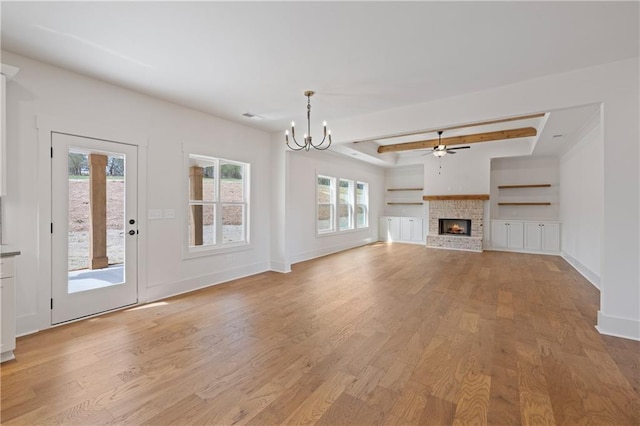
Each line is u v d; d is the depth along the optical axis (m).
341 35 2.48
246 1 2.05
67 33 2.44
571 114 4.12
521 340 2.77
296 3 2.08
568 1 2.07
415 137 7.21
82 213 3.29
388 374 2.22
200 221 4.61
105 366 2.32
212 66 3.03
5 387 2.04
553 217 7.76
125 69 3.09
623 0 2.05
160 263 3.99
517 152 7.62
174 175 4.14
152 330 2.99
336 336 2.87
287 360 2.42
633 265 2.82
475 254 7.50
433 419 1.75
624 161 2.85
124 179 3.62
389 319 3.29
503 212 8.38
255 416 1.78
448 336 2.86
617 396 1.96
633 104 2.83
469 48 2.68
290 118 4.77
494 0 2.05
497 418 1.76
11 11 2.15
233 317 3.34
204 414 1.79
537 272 5.52
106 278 3.49
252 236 5.38
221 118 4.77
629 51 2.71
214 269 4.73
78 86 3.20
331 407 1.86
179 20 2.27
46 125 2.98
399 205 10.34
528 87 3.32
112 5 2.09
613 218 2.89
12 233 2.80
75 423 1.71
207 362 2.39
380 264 6.30
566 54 2.77
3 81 2.49
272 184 5.73
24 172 2.86
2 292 2.33
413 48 2.68
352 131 4.68
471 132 6.65
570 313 3.46
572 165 6.17
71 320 3.19
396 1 2.06
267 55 2.81
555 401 1.91
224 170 4.96
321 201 7.60
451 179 8.55
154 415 1.78
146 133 3.81
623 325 2.85
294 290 4.39
